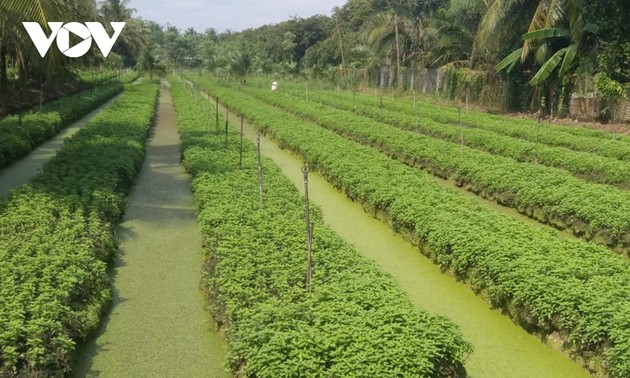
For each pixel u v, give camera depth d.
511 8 28.00
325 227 10.13
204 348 7.38
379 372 5.45
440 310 8.48
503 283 8.04
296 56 82.69
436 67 44.31
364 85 53.06
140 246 10.95
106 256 9.82
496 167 15.24
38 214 10.45
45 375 6.15
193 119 26.22
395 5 44.44
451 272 9.58
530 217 12.96
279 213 10.91
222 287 7.60
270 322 6.46
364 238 11.48
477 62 36.69
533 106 30.67
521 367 7.05
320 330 6.25
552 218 12.23
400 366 5.53
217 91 45.91
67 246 8.94
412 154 18.25
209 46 78.75
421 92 43.94
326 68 59.62
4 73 30.38
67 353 6.63
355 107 32.22
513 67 31.56
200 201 12.09
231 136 21.06
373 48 47.41
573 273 7.90
